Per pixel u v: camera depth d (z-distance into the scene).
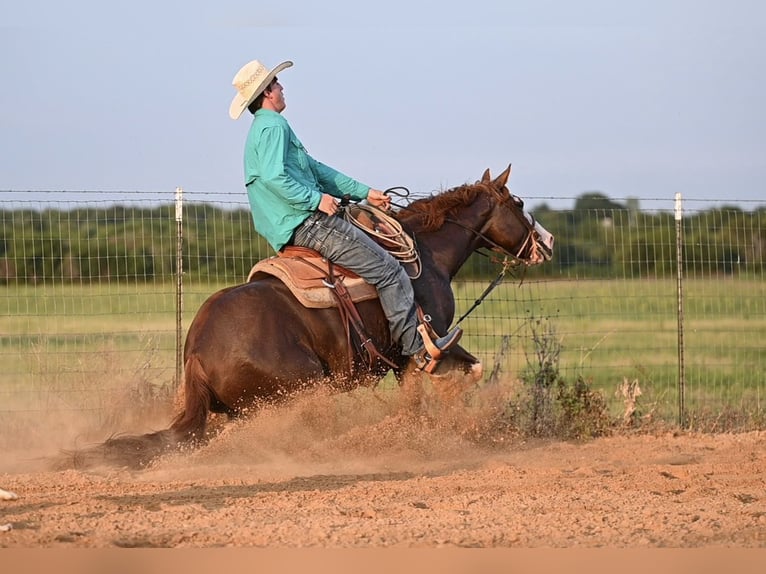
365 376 10.80
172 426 9.99
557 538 7.61
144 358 13.87
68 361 13.55
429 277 11.42
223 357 9.80
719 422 14.53
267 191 10.48
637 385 14.20
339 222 10.48
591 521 8.16
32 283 15.05
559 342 14.87
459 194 11.97
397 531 7.71
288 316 10.13
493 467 11.06
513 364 17.67
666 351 22.59
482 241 12.20
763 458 11.56
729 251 16.56
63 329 16.19
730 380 18.61
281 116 10.59
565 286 26.02
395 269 10.66
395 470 10.85
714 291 18.67
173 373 14.46
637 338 23.73
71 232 14.41
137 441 9.90
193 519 8.09
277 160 10.31
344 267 10.54
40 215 14.23
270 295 10.16
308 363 10.09
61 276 14.55
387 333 10.88
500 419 13.34
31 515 8.15
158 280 14.76
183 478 9.98
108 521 7.97
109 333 14.83
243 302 10.01
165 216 14.12
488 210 12.11
